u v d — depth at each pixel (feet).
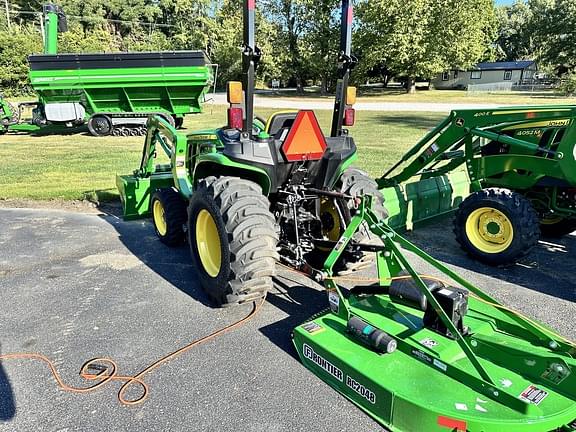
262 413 8.83
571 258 17.25
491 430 7.40
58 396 9.44
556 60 159.33
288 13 134.21
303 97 118.93
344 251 13.38
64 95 51.57
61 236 19.30
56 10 49.85
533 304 13.41
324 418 8.66
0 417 8.84
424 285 9.50
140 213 21.04
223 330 11.81
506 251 15.75
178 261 16.56
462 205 16.96
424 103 92.94
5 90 105.50
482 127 17.62
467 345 8.52
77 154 39.42
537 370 8.47
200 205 12.51
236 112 11.28
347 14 12.36
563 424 7.65
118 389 9.62
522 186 17.71
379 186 20.56
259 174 12.39
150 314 12.71
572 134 15.07
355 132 49.88
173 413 8.89
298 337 10.25
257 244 11.30
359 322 9.70
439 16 115.96
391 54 118.32
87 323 12.26
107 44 155.63
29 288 14.37
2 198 24.99
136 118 53.62
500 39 244.01
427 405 7.80
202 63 51.34
